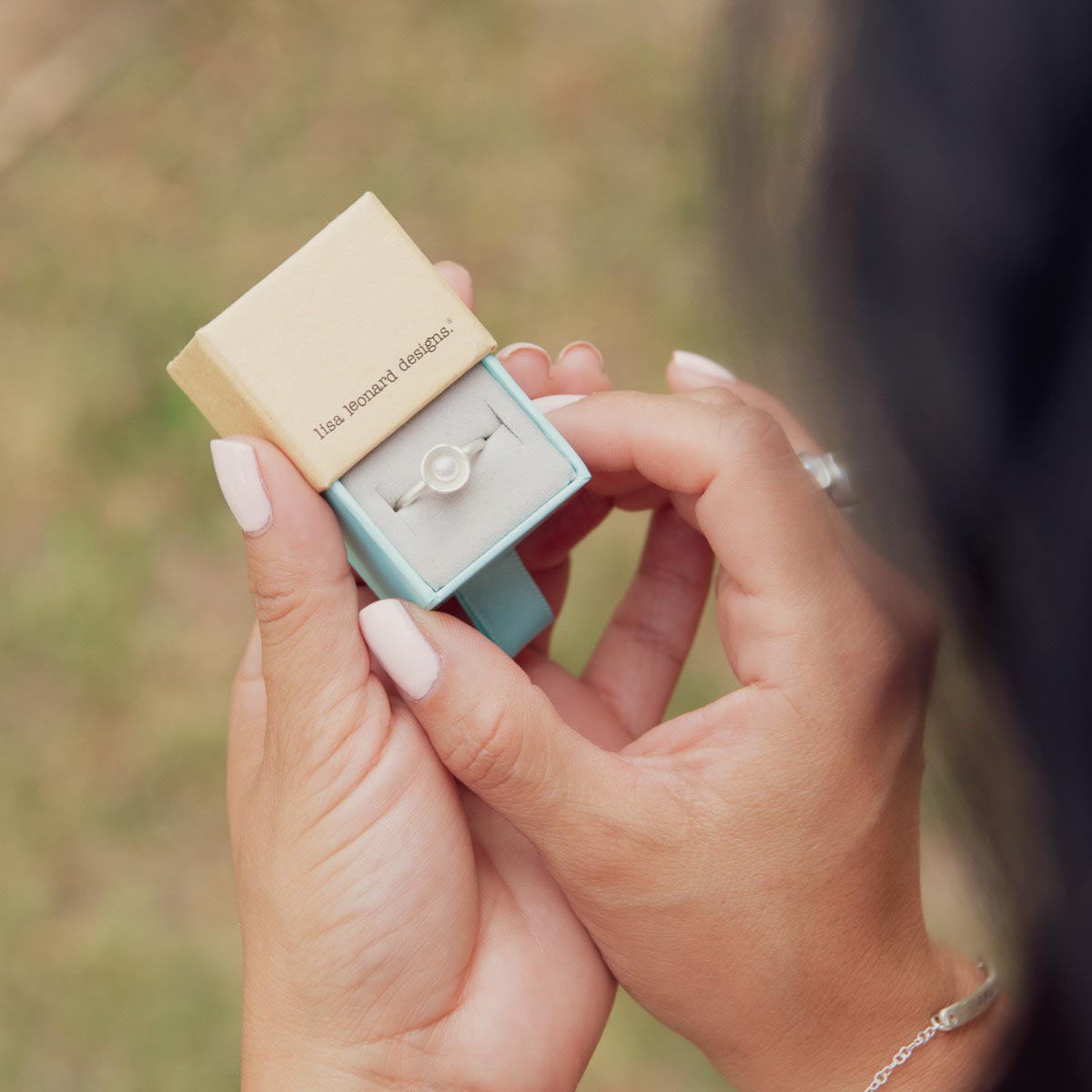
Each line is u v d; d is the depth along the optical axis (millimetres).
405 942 547
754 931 548
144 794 981
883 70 259
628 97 1152
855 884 549
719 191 330
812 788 546
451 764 540
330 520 533
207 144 1156
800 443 599
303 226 1127
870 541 358
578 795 540
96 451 1058
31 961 950
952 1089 556
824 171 288
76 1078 928
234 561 1030
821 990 553
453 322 530
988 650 308
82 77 1181
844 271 280
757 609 553
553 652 988
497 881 575
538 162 1144
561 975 565
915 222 254
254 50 1187
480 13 1190
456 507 532
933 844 600
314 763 543
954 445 263
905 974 556
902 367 265
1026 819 342
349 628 539
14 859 970
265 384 525
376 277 529
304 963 547
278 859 548
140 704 1000
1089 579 257
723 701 555
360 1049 550
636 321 1093
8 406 1077
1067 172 243
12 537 1042
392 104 1165
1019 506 265
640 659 636
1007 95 242
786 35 310
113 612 1020
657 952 555
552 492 534
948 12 245
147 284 1107
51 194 1146
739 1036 561
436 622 531
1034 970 389
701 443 560
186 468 1051
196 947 953
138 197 1141
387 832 544
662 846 543
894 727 549
